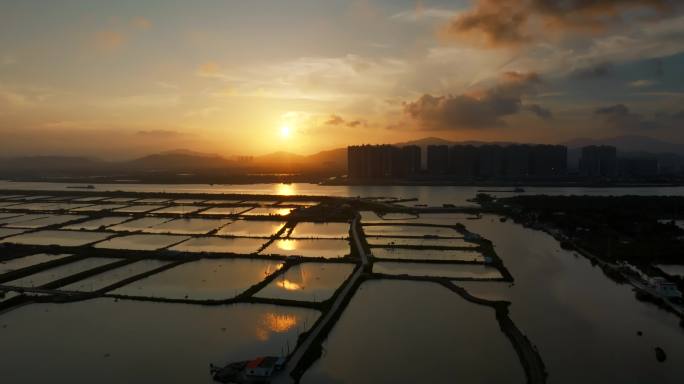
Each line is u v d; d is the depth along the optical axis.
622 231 146.25
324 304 78.50
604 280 94.75
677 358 60.28
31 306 80.75
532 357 59.12
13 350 63.59
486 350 62.56
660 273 96.56
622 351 62.41
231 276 98.94
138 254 117.25
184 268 105.81
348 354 61.41
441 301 82.06
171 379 55.56
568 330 69.25
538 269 103.44
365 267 103.19
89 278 98.31
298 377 54.91
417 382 54.38
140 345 64.69
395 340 65.75
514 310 77.31
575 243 127.81
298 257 112.81
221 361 59.81
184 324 71.88
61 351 63.12
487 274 99.38
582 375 55.94
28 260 115.25
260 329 69.62
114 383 54.84
